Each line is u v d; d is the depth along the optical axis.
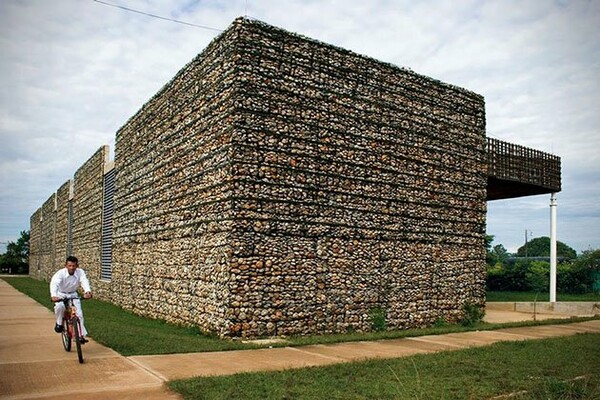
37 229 58.56
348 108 16.03
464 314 18.50
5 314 17.64
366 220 16.14
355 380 8.49
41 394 7.31
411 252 17.27
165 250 17.98
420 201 17.66
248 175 13.97
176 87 17.86
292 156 14.74
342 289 15.38
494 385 8.43
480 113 19.95
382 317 16.02
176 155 17.52
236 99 13.99
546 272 38.16
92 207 30.94
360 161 16.16
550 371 9.70
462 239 18.84
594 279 36.19
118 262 23.83
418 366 9.70
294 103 14.91
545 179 24.00
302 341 12.80
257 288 13.81
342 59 16.03
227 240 13.72
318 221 15.07
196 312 15.25
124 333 12.65
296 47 15.10
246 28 14.30
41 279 53.06
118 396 7.35
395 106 17.22
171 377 8.36
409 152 17.48
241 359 10.33
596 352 11.81
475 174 19.55
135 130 22.16
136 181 21.69
